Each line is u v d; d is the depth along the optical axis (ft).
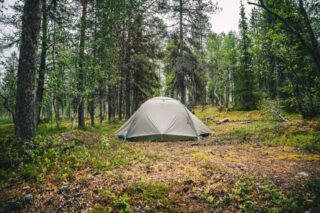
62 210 16.15
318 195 17.57
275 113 61.82
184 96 78.33
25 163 22.13
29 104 26.71
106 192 17.49
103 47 58.54
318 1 25.93
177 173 21.47
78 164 22.17
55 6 46.83
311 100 45.98
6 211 16.07
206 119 94.43
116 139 44.24
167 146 37.76
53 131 47.98
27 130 26.61
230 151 31.68
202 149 33.78
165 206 16.69
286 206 16.42
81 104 59.47
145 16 76.84
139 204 16.74
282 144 34.83
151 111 46.01
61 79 49.85
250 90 102.63
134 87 88.69
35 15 27.17
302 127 40.19
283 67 50.57
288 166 23.99
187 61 74.54
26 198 16.87
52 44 49.39
